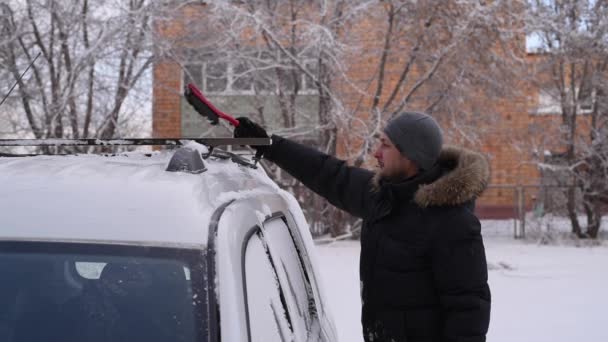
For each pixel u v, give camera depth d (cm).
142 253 167
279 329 189
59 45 1177
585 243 1407
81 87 1176
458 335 235
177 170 198
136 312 174
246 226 186
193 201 176
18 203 180
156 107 1407
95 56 1155
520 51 1366
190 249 166
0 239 173
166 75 1320
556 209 1483
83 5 1164
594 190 1455
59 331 181
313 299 276
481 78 1335
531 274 948
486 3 1293
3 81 1129
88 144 236
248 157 327
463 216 241
